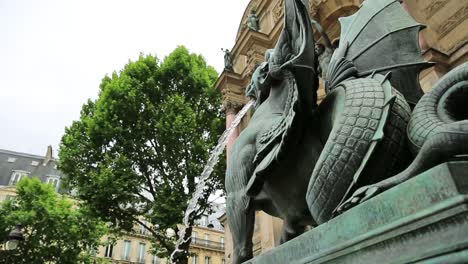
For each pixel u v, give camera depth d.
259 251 13.59
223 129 19.56
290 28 2.30
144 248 45.06
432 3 6.79
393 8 2.21
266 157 2.14
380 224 1.13
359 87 1.74
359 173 1.51
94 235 24.42
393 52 2.05
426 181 1.03
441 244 0.94
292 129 1.98
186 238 16.06
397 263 1.04
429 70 5.76
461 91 1.44
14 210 24.22
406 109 1.65
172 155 17.72
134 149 18.02
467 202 0.91
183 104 18.62
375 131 1.56
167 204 16.03
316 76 2.14
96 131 17.88
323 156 1.66
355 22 2.31
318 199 1.66
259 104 2.70
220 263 47.00
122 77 19.42
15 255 22.14
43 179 54.16
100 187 16.31
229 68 19.47
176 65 20.11
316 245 1.38
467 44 5.64
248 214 2.33
